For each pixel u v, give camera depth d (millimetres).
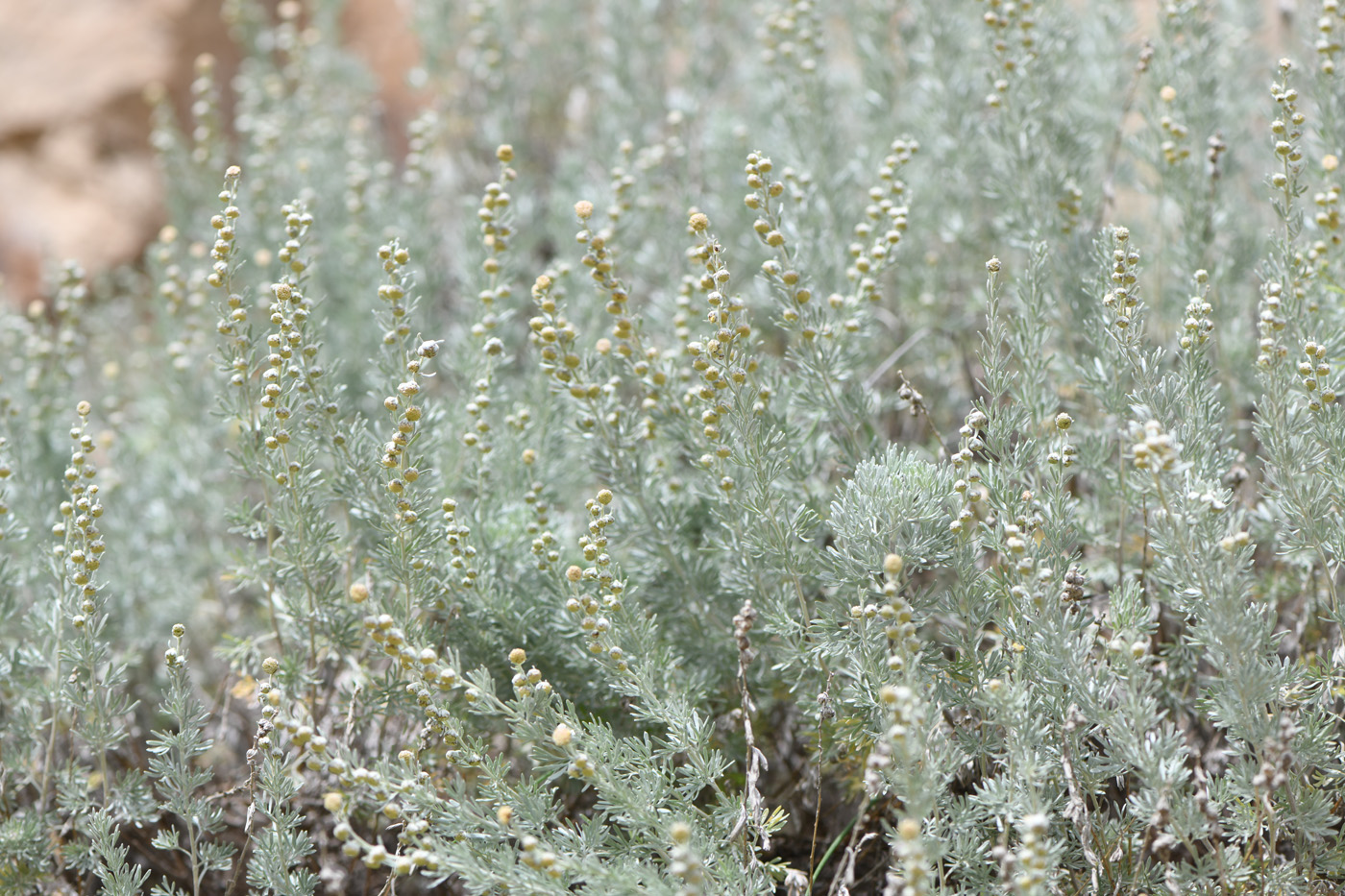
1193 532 2057
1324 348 2250
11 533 2721
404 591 2504
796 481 2686
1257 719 2072
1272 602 2561
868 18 3850
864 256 2797
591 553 2279
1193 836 2080
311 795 2662
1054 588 2205
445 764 2535
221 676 3273
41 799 2502
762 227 2439
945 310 3635
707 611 2707
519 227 4027
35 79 5637
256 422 2666
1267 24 4355
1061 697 2211
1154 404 2311
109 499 3488
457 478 2906
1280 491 2299
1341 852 2164
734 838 2227
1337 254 2869
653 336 3434
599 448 2645
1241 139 3557
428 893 2686
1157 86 3279
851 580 2281
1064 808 2205
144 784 2480
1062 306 3010
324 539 2549
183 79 5793
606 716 2607
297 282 2479
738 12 5000
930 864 2029
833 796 2686
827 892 2604
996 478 2314
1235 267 3156
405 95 5914
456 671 2250
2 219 5496
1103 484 2723
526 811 2188
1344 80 2967
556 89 5047
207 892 2777
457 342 3285
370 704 2520
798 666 2496
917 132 3889
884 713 2154
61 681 2488
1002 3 3115
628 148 3479
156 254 3904
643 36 4777
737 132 3949
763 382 2654
